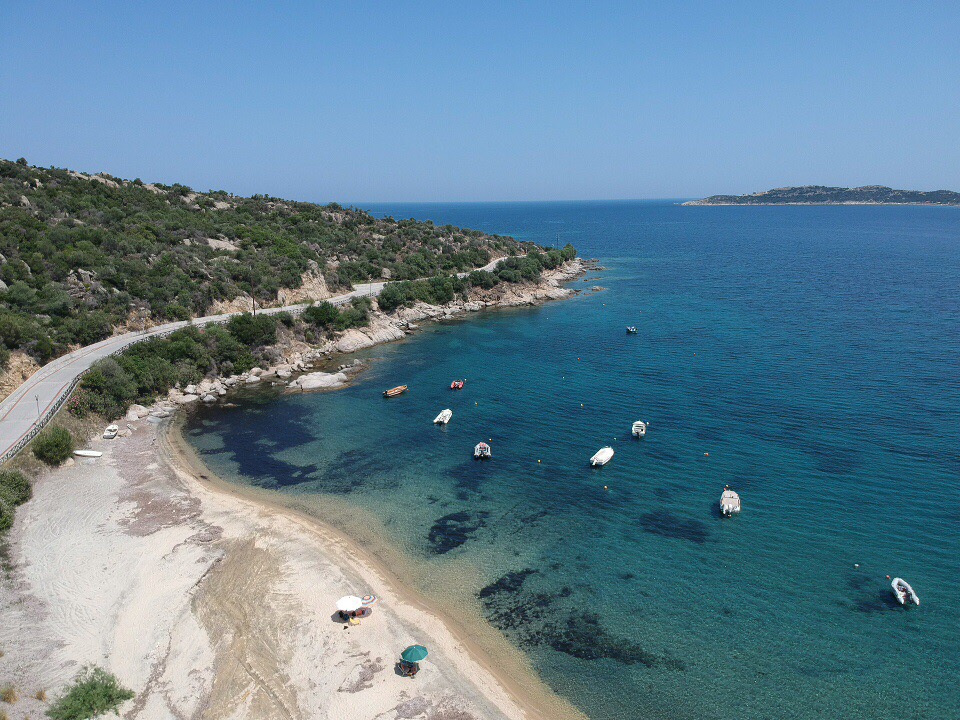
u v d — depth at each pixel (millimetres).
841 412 71312
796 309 130375
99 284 91250
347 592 41031
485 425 72250
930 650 35875
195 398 81438
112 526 48438
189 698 32125
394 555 46000
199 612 38594
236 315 98688
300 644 36156
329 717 31234
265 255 124500
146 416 73188
